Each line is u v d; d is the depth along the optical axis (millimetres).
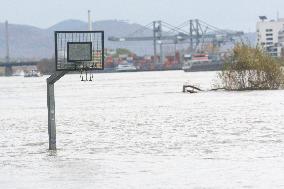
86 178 75250
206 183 70250
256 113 160000
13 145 109062
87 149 100562
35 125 149125
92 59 91375
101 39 91375
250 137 108812
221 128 126312
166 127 132625
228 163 82312
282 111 162875
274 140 103500
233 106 187125
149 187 69188
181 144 102750
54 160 89875
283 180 70250
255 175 73562
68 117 171625
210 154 90688
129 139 112375
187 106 196750
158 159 87812
